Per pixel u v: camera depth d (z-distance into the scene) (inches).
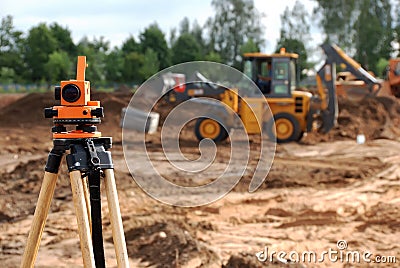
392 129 949.8
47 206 147.3
